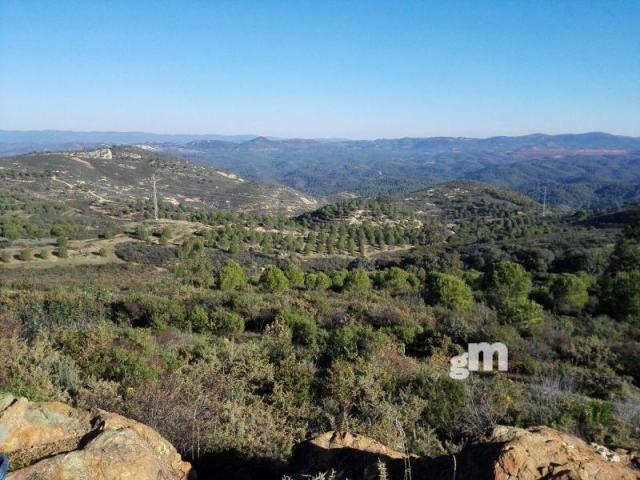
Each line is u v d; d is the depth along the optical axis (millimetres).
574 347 11570
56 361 6082
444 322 12891
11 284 24016
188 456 4395
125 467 3051
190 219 84875
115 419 3713
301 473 3518
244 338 11867
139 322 12820
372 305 15070
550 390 7336
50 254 52281
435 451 5109
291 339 11203
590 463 2691
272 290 21703
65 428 3531
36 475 2887
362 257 65062
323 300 15602
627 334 14492
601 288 19953
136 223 77875
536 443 2816
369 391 6621
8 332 8172
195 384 6355
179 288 18078
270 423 5562
